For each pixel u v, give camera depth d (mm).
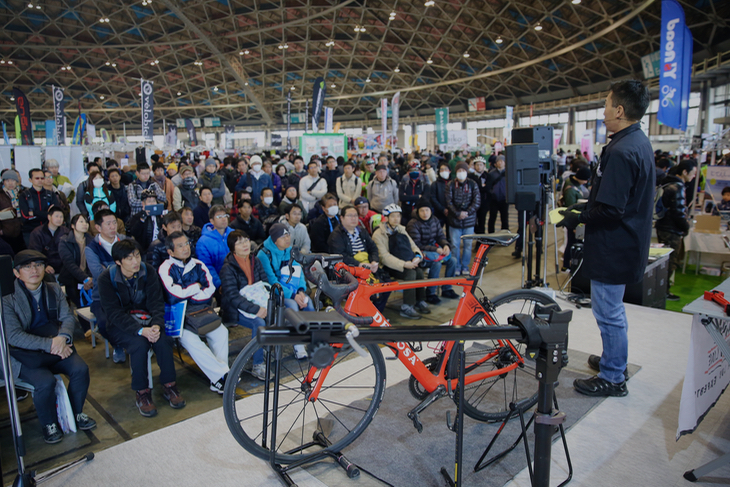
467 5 26781
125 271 2865
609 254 2541
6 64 36344
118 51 35781
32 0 27500
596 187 2588
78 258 4145
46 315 2705
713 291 2082
